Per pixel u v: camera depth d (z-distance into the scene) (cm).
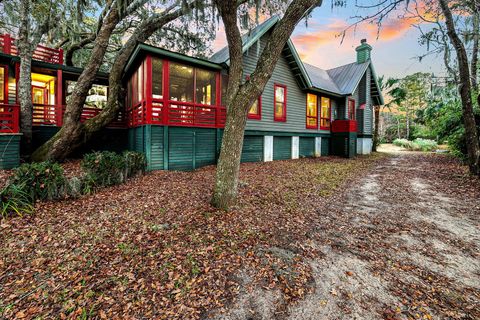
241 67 518
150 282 285
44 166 529
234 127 502
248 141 1247
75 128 927
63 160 929
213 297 263
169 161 926
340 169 1075
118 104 1056
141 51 905
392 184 802
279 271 312
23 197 479
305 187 735
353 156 1623
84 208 501
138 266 315
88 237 386
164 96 915
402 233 427
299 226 454
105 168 650
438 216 509
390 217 506
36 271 303
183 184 698
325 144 1709
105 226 425
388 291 275
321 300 261
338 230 441
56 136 911
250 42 1110
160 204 531
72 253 342
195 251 352
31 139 916
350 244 387
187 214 479
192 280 289
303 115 1519
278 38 457
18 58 962
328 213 530
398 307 250
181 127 958
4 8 1187
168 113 920
